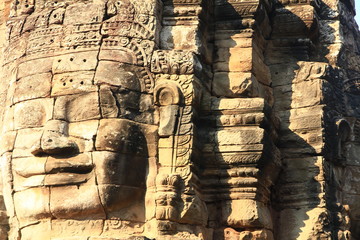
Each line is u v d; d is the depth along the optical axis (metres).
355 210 19.91
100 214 16.95
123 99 17.33
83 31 17.92
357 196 19.95
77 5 18.38
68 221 16.94
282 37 20.27
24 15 18.86
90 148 17.00
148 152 17.34
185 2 18.56
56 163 16.92
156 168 17.25
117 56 17.61
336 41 20.66
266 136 17.92
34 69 17.83
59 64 17.69
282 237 18.66
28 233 17.25
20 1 18.98
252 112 17.95
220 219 17.77
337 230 18.67
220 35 19.14
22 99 17.70
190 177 17.14
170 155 17.28
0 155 18.00
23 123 17.55
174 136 17.33
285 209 18.89
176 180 16.95
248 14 19.09
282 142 19.33
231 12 19.12
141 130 17.33
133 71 17.59
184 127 17.38
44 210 16.94
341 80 20.22
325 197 18.66
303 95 19.55
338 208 18.89
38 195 17.00
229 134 17.86
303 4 20.31
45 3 18.78
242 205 17.61
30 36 18.30
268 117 18.20
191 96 17.55
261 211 17.81
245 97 18.61
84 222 16.92
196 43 18.27
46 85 17.59
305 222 18.53
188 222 17.05
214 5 19.23
